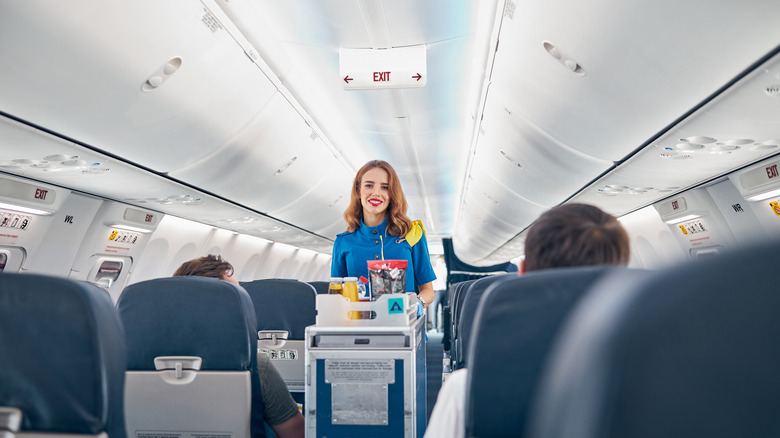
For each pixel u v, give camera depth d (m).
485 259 21.00
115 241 7.09
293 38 4.09
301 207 8.74
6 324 1.17
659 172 5.29
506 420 1.03
